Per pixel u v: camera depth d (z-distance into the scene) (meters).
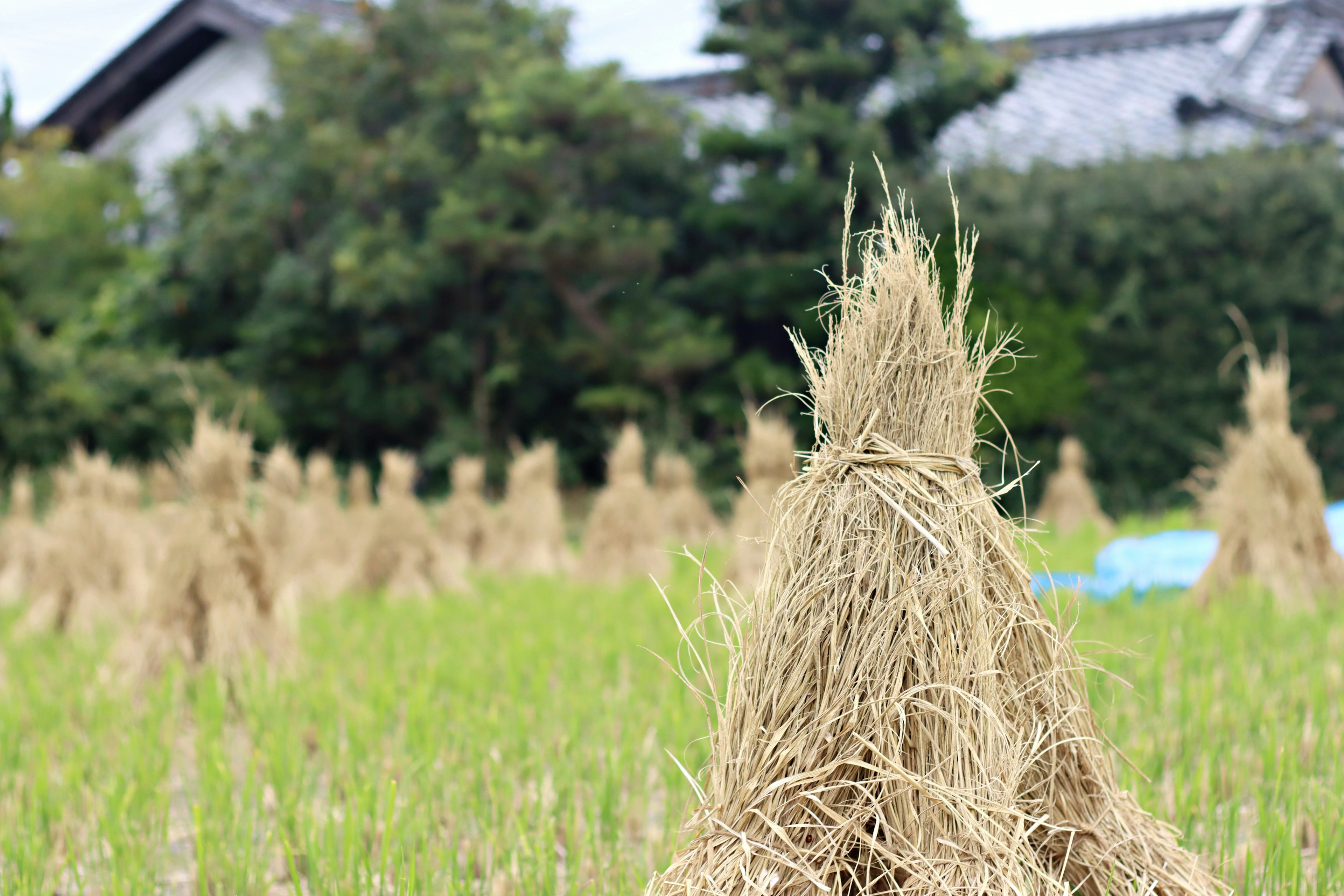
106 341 21.42
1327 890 2.96
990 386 2.89
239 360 19.61
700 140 17.66
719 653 5.76
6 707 5.50
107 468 9.34
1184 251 18.05
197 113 21.69
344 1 25.16
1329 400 18.02
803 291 17.88
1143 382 18.12
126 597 8.86
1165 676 5.39
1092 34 26.05
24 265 21.95
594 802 3.76
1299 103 21.50
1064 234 17.77
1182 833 3.15
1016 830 2.27
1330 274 17.64
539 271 18.78
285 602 6.62
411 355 19.91
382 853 3.26
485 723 4.82
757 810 2.29
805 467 2.51
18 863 3.38
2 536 12.15
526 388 19.88
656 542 11.69
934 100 17.61
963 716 2.30
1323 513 7.27
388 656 6.86
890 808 2.27
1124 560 9.06
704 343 18.12
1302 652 5.72
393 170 18.95
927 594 2.34
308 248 19.27
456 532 13.38
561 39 21.16
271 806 4.10
